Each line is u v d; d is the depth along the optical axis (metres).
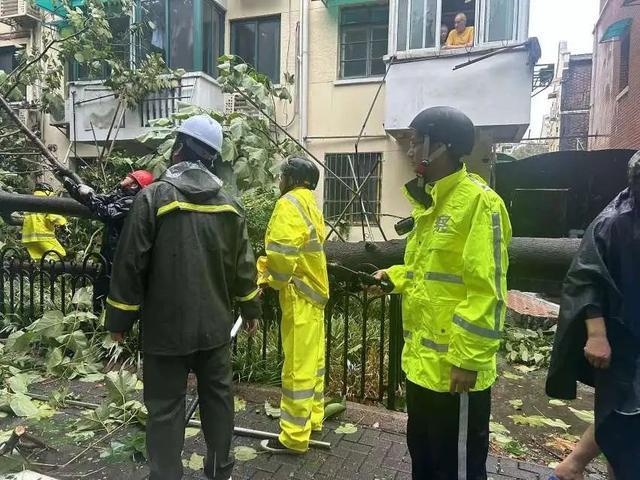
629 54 12.28
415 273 2.06
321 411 3.21
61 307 4.85
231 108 10.36
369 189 10.37
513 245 4.54
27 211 5.11
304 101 10.53
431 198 2.02
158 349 2.27
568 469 2.48
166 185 2.29
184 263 2.25
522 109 8.36
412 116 8.92
